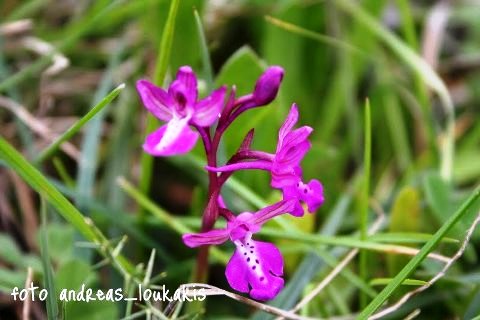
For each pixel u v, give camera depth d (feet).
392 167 1.32
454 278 1.00
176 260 1.15
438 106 1.41
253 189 1.16
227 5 1.33
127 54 1.29
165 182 1.27
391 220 1.05
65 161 1.25
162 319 0.91
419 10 1.50
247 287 0.86
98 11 1.17
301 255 1.09
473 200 0.86
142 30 1.22
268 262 0.86
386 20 1.51
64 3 1.38
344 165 1.32
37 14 1.34
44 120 1.22
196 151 1.12
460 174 1.24
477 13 1.47
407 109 1.37
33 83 1.28
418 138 1.32
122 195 1.17
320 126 1.34
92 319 0.93
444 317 1.07
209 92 1.05
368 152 0.98
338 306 1.03
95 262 1.09
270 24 1.27
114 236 1.09
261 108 1.11
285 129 0.84
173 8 0.97
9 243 1.03
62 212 0.91
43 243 0.89
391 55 1.46
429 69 1.20
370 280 1.05
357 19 1.30
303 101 1.32
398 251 0.97
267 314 0.97
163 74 1.00
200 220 1.08
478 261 1.11
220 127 0.88
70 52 1.30
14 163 0.88
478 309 0.97
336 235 1.17
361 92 1.42
